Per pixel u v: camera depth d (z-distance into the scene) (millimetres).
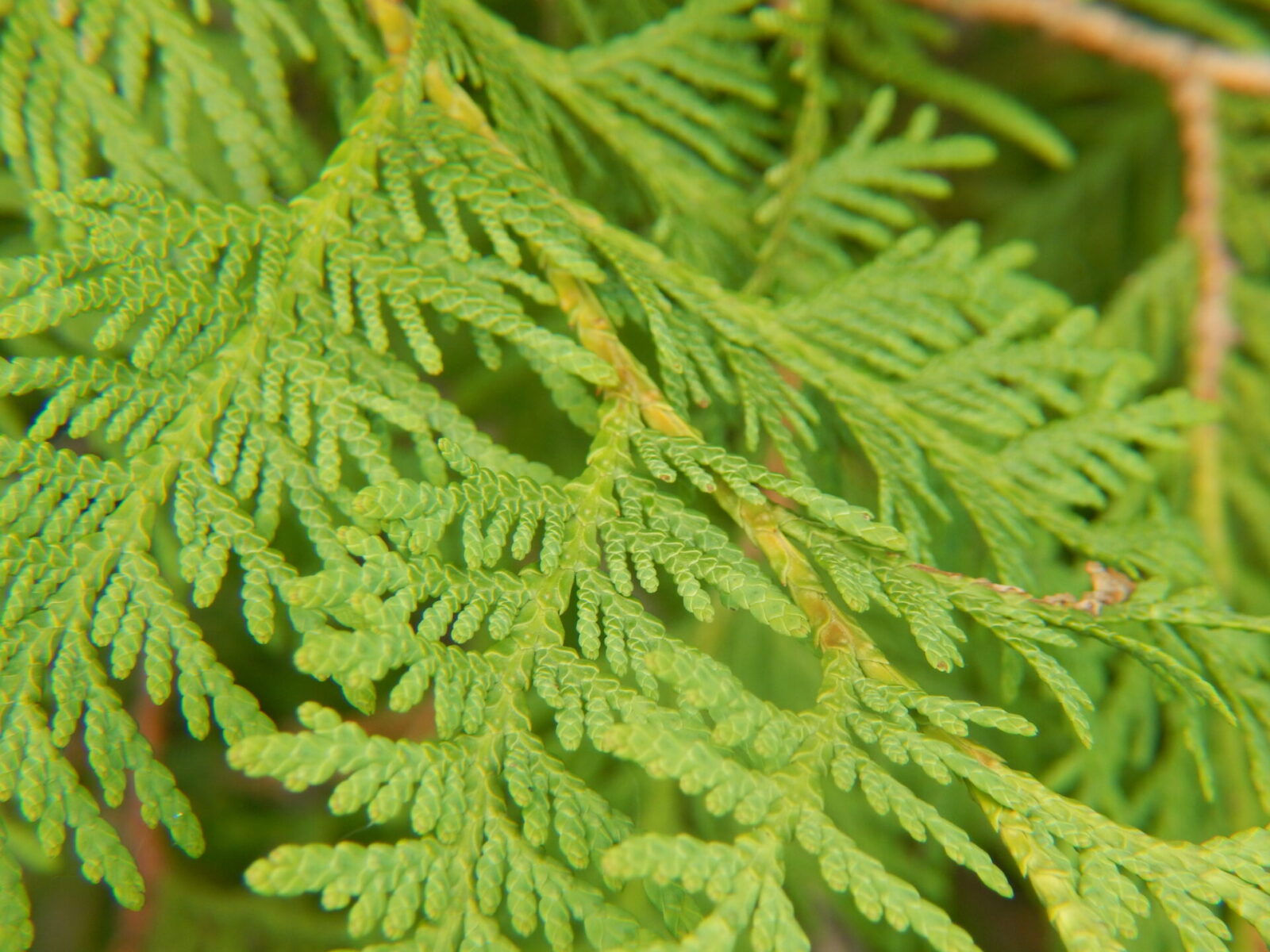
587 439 275
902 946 272
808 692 257
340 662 202
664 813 255
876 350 233
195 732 209
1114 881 206
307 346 218
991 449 245
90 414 212
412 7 239
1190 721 223
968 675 267
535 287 222
